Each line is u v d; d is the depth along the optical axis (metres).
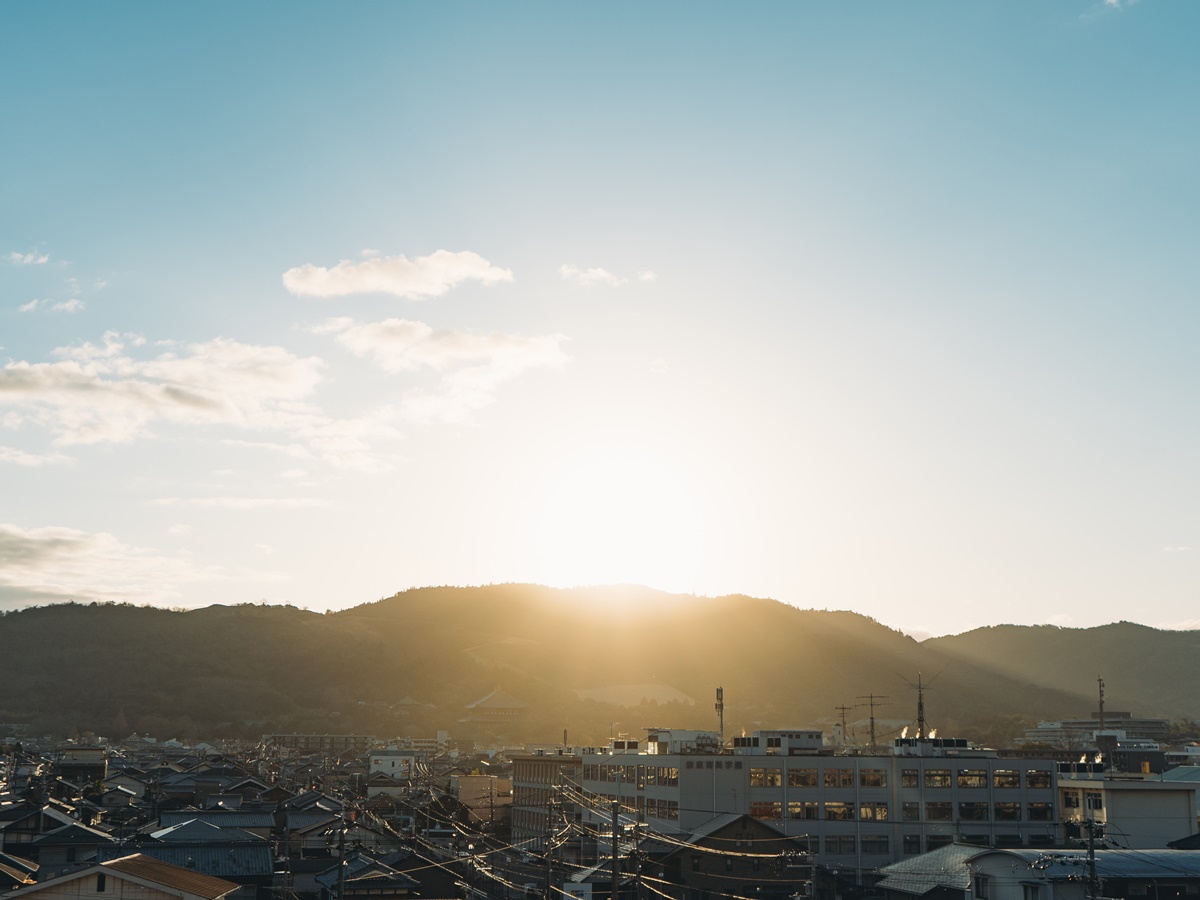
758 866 114.12
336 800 176.25
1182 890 92.25
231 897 101.94
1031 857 95.19
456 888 111.19
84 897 70.12
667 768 139.88
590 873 111.88
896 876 114.44
